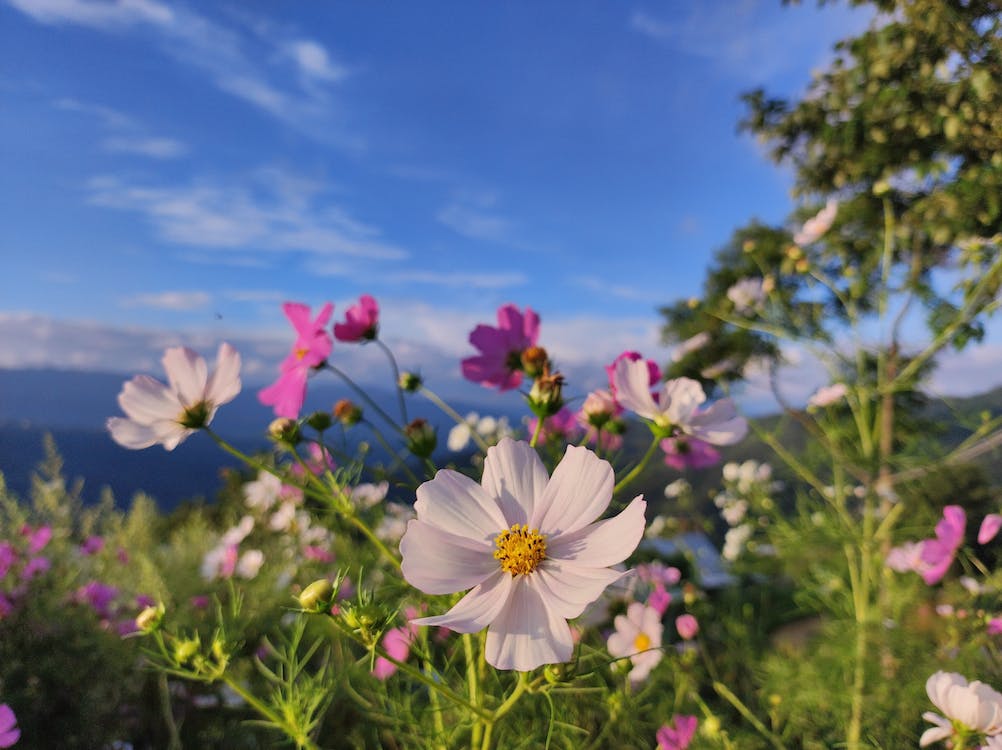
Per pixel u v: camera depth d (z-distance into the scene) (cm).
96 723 59
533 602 21
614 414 36
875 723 52
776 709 53
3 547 70
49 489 90
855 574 62
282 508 77
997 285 63
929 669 51
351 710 42
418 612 32
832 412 70
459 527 22
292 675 32
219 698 59
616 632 41
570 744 35
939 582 59
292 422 32
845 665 54
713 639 67
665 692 52
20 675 59
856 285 72
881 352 67
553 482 23
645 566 55
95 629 68
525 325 38
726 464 97
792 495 90
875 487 64
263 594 66
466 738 33
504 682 34
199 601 70
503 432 47
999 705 32
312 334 34
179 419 31
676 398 30
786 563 71
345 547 46
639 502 22
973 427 61
